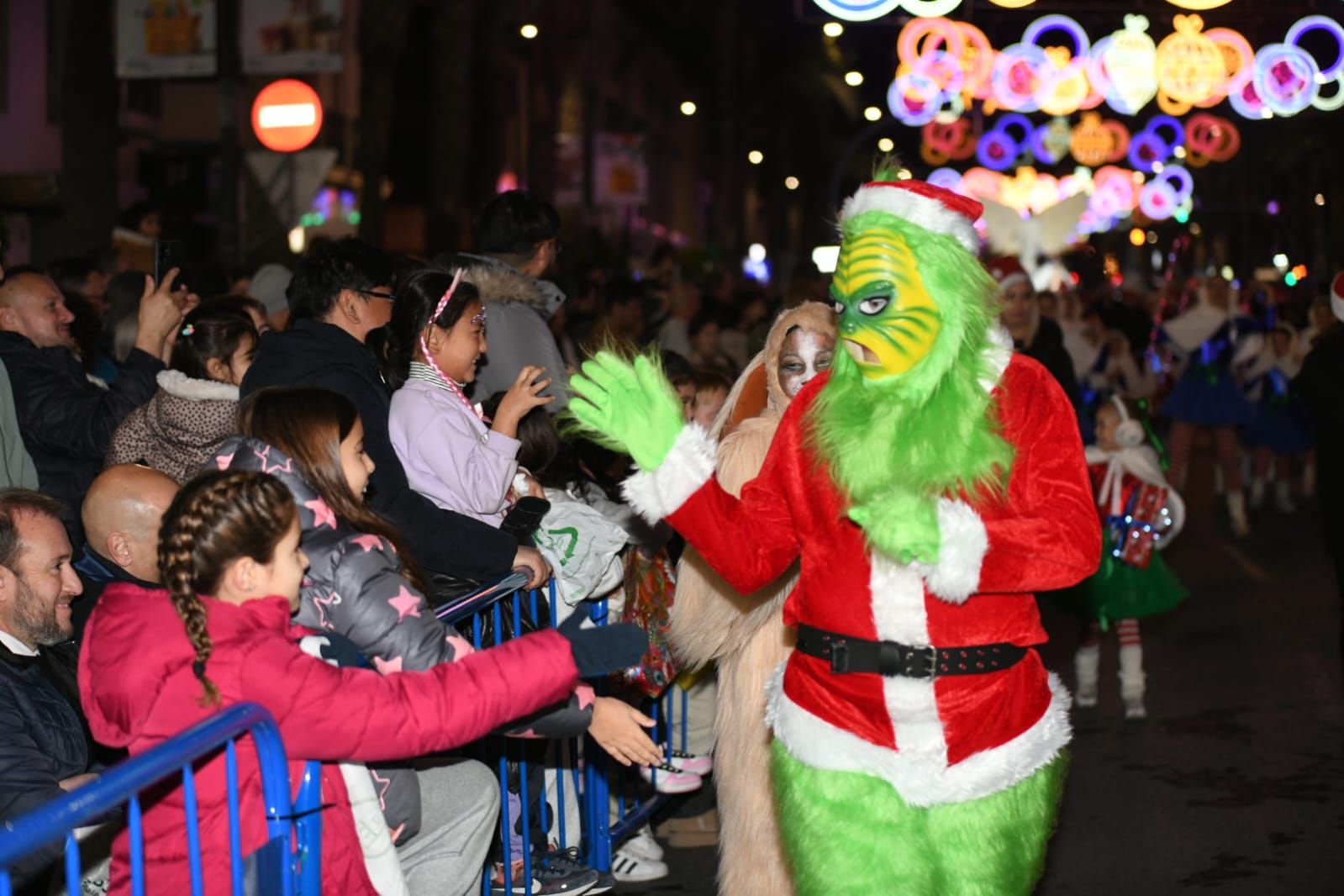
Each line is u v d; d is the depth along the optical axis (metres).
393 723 2.95
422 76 30.25
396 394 4.61
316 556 3.22
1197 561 11.55
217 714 2.69
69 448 5.43
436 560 4.21
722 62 40.84
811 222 60.09
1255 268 40.53
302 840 2.98
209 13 10.91
